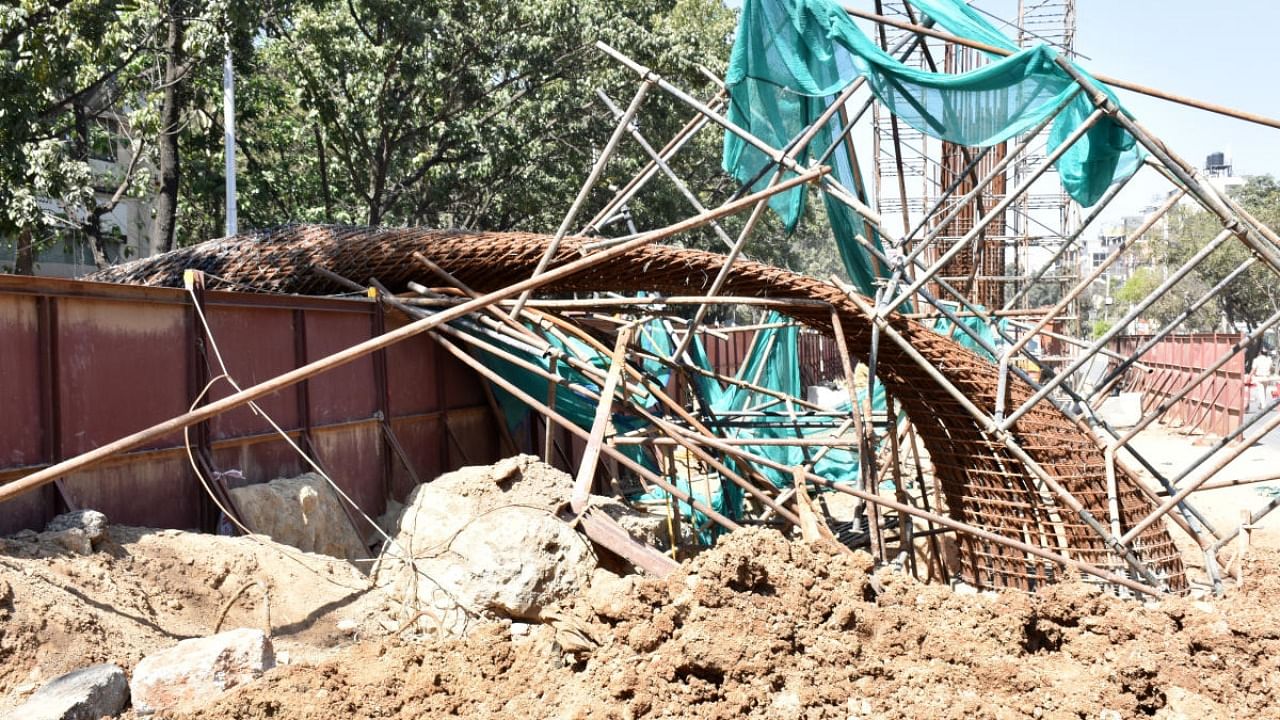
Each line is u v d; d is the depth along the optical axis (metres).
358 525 12.31
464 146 31.97
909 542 12.82
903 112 12.05
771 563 7.57
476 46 30.89
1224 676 7.03
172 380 9.80
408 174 33.50
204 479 9.93
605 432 11.00
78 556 7.78
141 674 6.55
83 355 8.78
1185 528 11.47
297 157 35.69
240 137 31.78
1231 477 20.45
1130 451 11.95
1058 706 6.48
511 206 36.00
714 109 13.98
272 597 8.81
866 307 11.72
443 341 12.73
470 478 10.66
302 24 27.72
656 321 17.94
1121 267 109.25
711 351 33.31
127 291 9.24
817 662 6.68
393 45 29.05
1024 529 11.79
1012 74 11.55
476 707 6.48
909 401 12.74
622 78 33.28
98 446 8.86
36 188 20.39
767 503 11.43
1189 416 31.42
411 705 6.44
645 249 12.73
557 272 9.43
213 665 6.64
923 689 6.54
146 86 26.34
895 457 12.93
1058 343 31.23
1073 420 11.74
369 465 12.88
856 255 14.73
